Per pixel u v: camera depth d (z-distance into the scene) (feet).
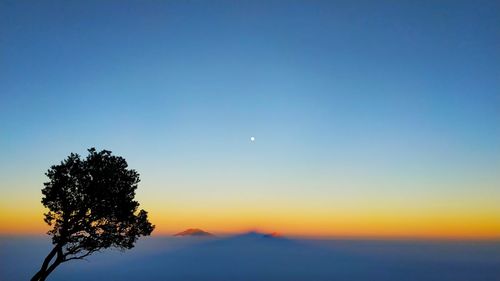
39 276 72.79
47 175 78.07
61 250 77.10
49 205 77.36
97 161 79.92
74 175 78.07
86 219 79.77
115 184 80.94
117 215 80.23
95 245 79.10
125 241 83.10
